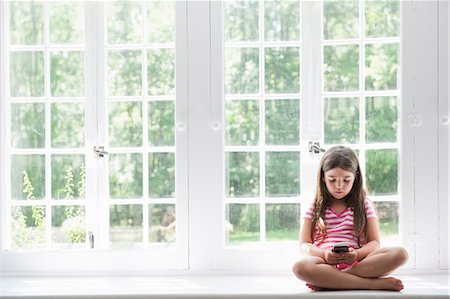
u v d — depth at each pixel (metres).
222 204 3.03
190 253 3.04
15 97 3.07
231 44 3.04
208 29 3.03
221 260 3.04
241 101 3.05
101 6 3.07
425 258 2.98
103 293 2.63
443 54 2.97
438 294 2.54
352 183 2.82
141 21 3.07
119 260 3.05
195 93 3.03
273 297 2.58
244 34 3.05
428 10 2.97
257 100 3.05
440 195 2.98
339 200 2.87
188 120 3.04
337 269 2.63
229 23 3.05
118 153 3.07
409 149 2.98
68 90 3.08
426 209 2.98
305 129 3.03
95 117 3.07
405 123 2.98
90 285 2.82
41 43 3.08
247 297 2.59
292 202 3.05
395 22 3.02
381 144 3.01
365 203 2.85
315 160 3.03
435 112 2.98
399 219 3.01
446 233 2.98
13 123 3.08
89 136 3.07
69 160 3.08
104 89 3.07
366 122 3.03
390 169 3.02
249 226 3.06
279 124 3.05
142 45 3.06
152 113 3.07
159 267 3.04
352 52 3.03
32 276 3.04
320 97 3.03
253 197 3.06
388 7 3.02
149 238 3.07
